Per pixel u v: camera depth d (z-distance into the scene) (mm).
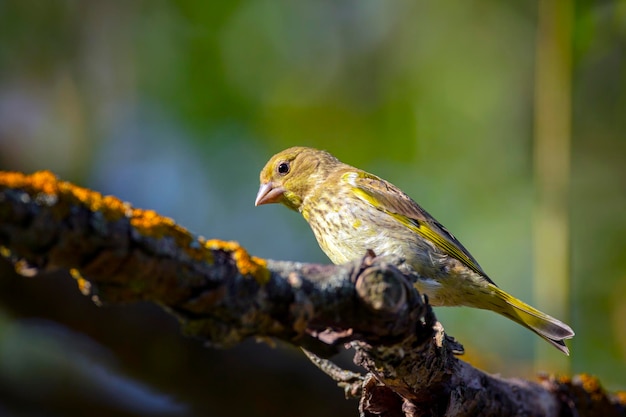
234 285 4328
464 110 12195
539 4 11352
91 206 3889
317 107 12211
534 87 12156
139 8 11828
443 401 6184
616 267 11477
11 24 11406
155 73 11883
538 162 9961
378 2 12594
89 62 11727
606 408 8422
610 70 11648
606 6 11180
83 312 9180
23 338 10281
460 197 11961
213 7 11938
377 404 6379
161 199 11914
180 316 4363
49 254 3840
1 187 3672
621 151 11773
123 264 3992
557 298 9609
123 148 11844
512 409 7527
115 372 9688
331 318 4730
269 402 9633
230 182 12062
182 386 9508
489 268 11648
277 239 12234
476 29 12398
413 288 4906
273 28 12242
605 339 11281
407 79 12375
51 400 10125
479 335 11547
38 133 11477
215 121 11953
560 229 9711
